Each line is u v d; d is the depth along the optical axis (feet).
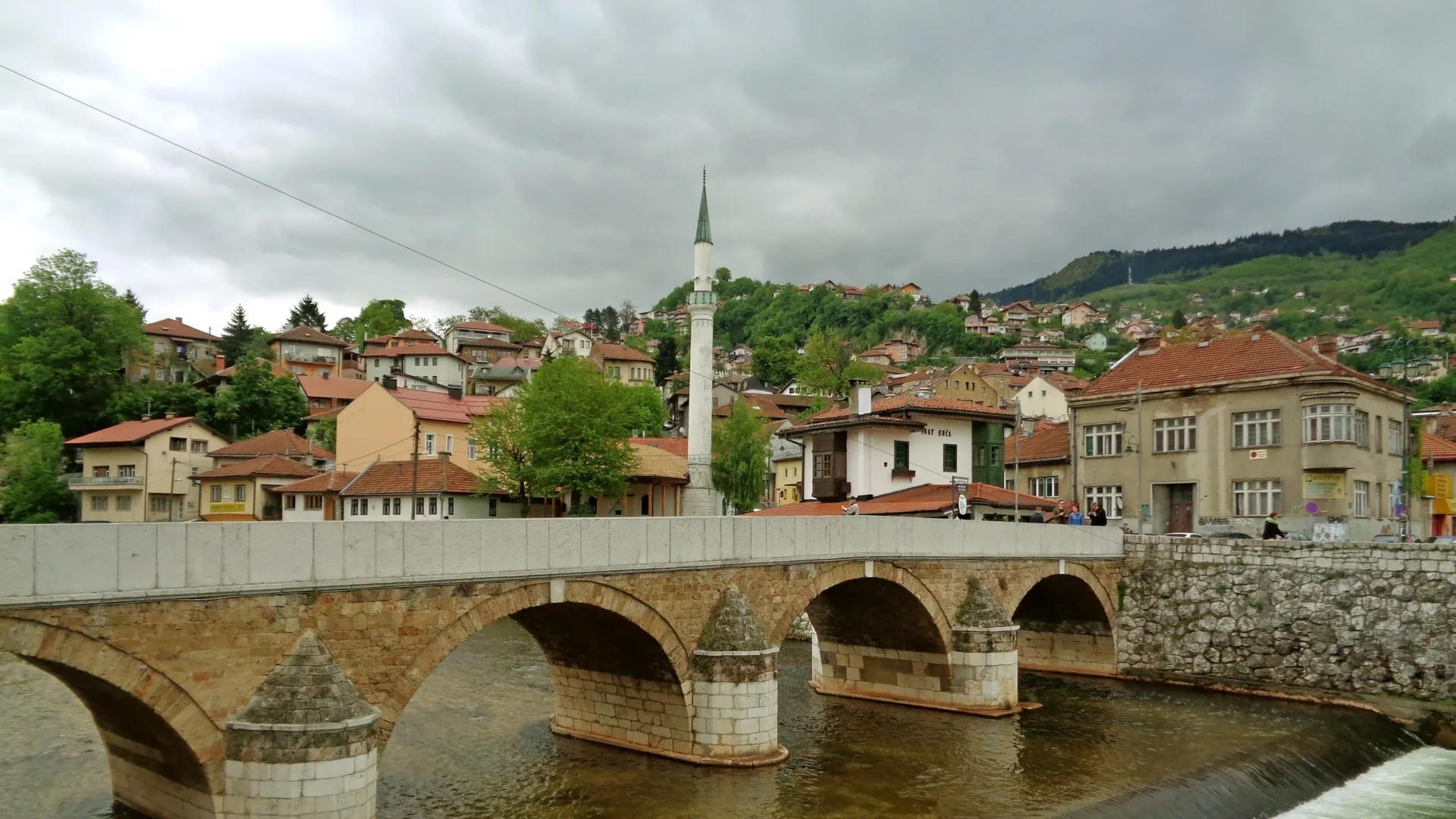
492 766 94.17
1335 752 105.29
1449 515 206.08
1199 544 143.95
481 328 533.55
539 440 202.49
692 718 93.45
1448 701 121.29
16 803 77.41
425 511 207.00
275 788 61.57
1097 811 83.46
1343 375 157.17
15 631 54.49
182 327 403.95
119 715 66.90
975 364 532.73
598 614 88.02
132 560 58.80
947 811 83.51
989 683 119.75
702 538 92.68
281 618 65.05
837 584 107.45
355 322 625.82
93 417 294.87
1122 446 183.11
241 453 262.06
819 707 125.29
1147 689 138.62
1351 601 130.72
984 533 125.49
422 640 72.18
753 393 465.06
